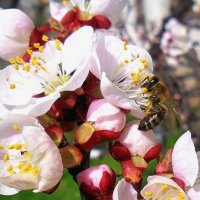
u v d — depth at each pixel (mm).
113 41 191
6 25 202
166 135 351
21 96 182
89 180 175
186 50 482
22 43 203
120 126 176
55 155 169
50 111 179
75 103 179
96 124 176
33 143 167
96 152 315
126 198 169
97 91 178
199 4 482
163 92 197
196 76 497
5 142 176
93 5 210
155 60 427
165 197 175
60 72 187
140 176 177
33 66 188
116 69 190
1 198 275
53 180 170
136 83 191
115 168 285
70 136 199
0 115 176
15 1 438
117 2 212
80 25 204
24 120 173
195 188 176
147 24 477
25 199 277
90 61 173
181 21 483
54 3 219
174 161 176
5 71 188
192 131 364
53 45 188
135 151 179
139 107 182
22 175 170
